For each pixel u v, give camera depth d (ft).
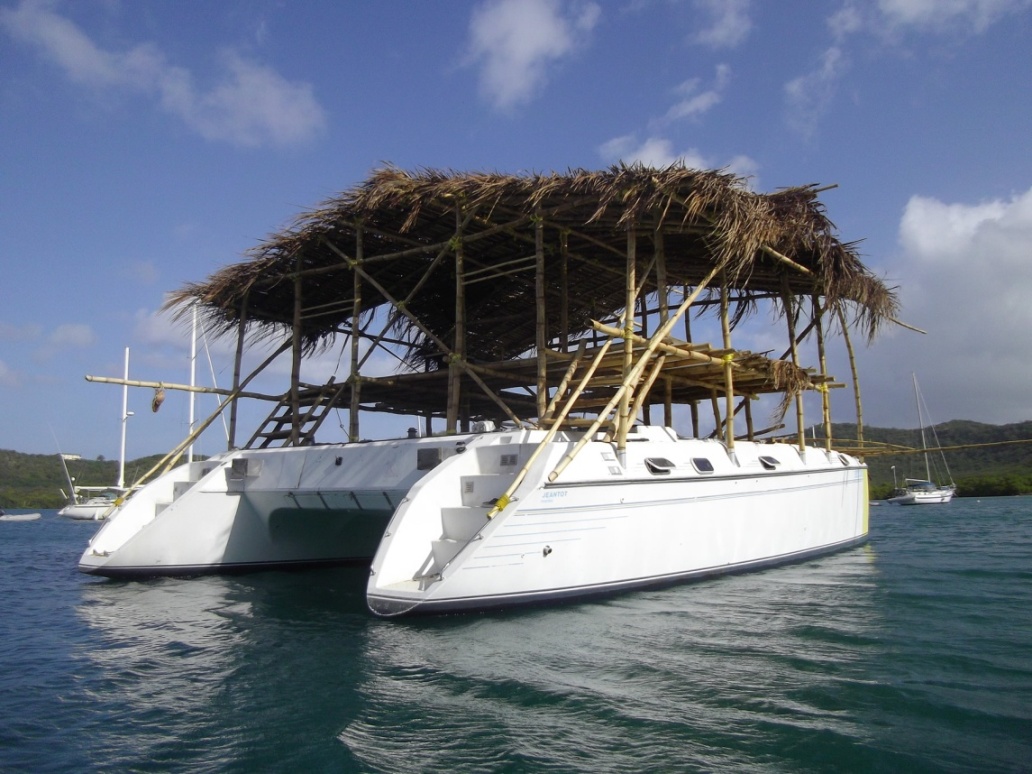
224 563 38.52
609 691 16.46
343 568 42.22
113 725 15.31
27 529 109.60
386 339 49.47
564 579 26.27
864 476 50.29
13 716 15.96
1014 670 17.81
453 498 28.22
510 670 18.22
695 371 39.04
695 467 32.42
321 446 36.19
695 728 14.14
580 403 41.06
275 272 44.93
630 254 31.50
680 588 29.91
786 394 38.86
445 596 23.82
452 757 13.04
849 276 40.50
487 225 39.19
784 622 23.41
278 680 18.16
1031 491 187.73
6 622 26.48
